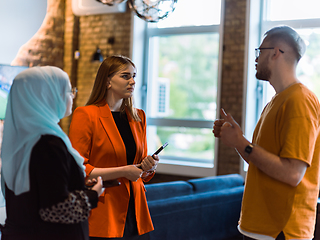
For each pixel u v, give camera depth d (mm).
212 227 3836
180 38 6824
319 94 5355
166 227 3342
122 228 2080
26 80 1479
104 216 2053
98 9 6363
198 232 3676
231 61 5566
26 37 6219
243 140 1682
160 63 6762
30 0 6238
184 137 6398
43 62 6488
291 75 1793
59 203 1380
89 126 2133
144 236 2227
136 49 6402
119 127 2277
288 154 1612
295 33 1799
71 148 1524
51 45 6594
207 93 6918
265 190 1729
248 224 1777
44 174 1396
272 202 1709
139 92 6559
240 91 5496
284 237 1684
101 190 1659
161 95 6797
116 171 2059
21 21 6129
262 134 1793
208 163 6129
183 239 3516
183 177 5949
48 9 6523
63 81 1561
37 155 1418
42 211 1384
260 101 5629
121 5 6242
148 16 2812
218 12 6043
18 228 1463
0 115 5699
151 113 6676
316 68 5359
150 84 6637
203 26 6133
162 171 6086
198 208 3645
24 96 1475
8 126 1515
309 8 5410
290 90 1735
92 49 6684
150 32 6578
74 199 1438
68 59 6762
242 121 5469
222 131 1720
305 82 5434
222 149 5602
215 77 6812
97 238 2027
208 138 6184
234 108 5543
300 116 1642
